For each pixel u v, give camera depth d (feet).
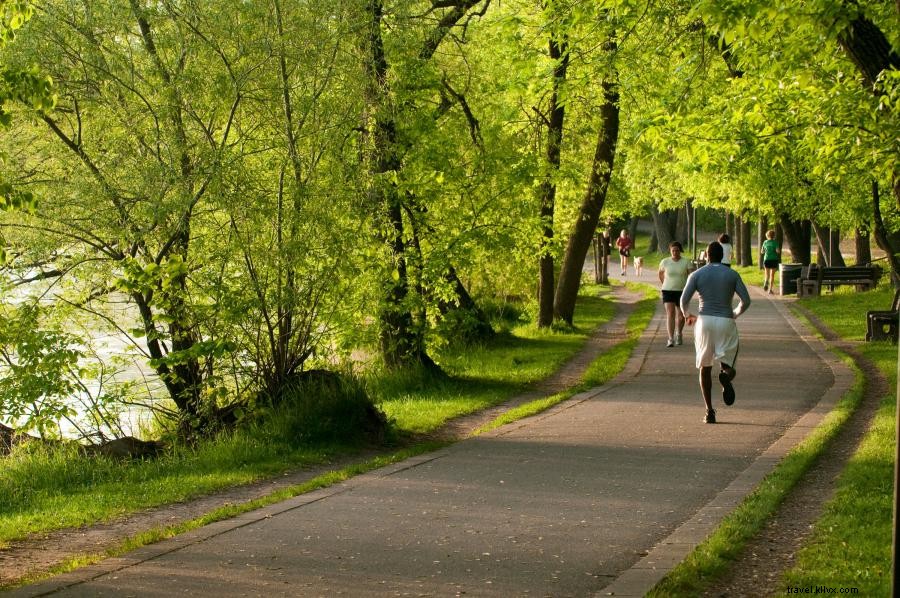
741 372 87.04
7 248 60.59
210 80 62.69
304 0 64.69
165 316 61.77
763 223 252.21
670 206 245.86
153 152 61.87
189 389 62.95
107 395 61.26
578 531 37.19
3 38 43.09
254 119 64.90
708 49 70.95
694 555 32.09
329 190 63.67
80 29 61.87
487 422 69.92
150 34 63.41
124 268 59.06
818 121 59.41
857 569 29.45
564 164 122.01
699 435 58.34
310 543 36.06
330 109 64.75
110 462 55.11
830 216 155.94
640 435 59.11
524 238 98.63
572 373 95.04
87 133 63.10
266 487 49.44
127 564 33.55
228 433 61.98
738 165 116.98
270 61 63.62
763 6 47.60
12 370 58.95
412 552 34.58
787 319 132.87
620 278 269.03
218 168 59.11
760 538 34.88
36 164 62.64
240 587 30.60
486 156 89.10
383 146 76.64
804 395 73.10
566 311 135.85
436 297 86.02
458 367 97.45
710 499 42.22
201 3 62.54
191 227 62.08
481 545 35.37
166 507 44.93
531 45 85.71
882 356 91.97
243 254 62.39
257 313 62.69
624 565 32.55
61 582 31.37
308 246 61.46
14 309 61.72
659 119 67.92
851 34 47.88
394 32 75.25
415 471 50.55
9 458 58.75
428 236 85.56
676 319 112.27
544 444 57.47
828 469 46.50
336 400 62.44
